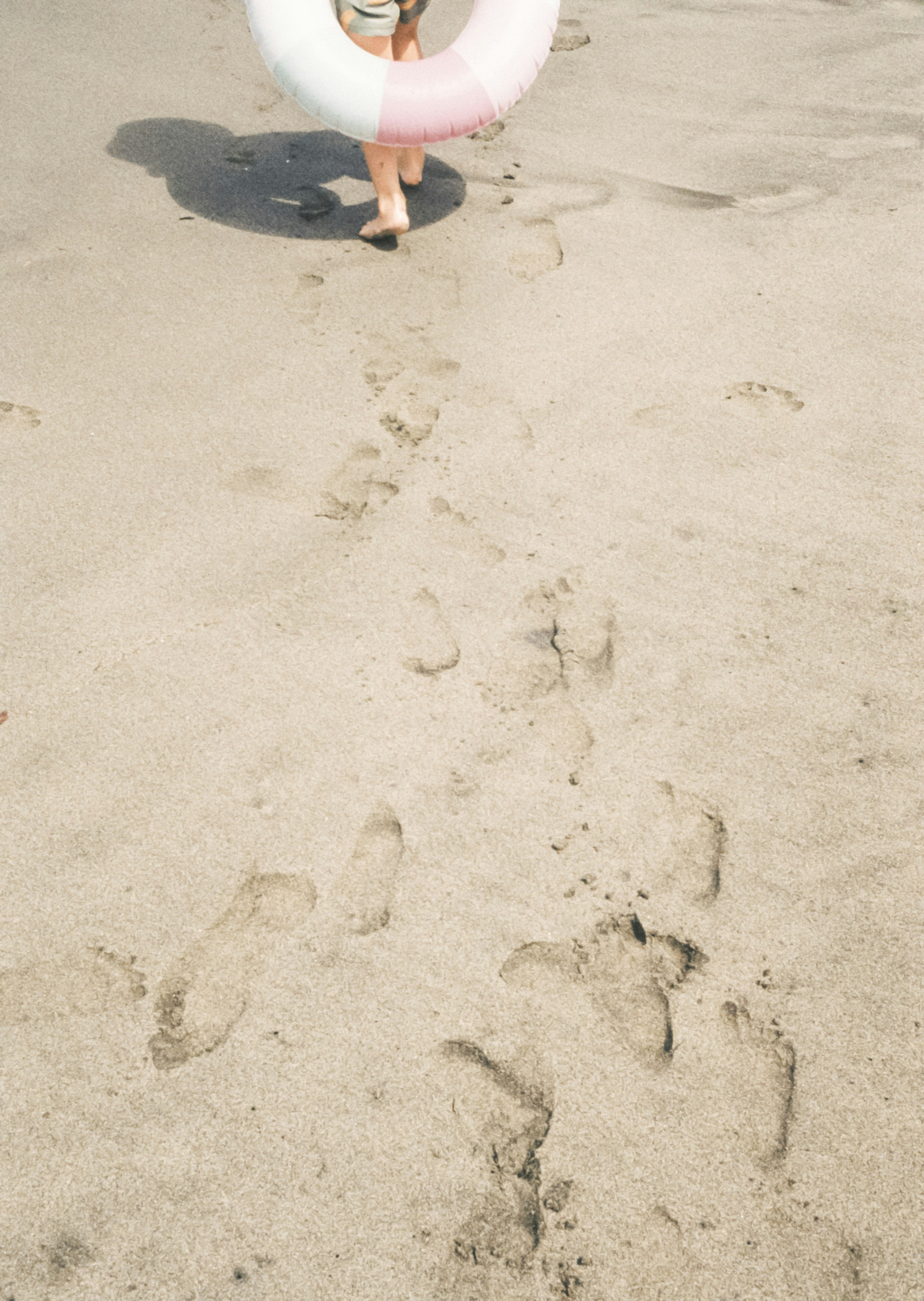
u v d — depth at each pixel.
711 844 1.74
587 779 1.83
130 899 1.65
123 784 1.80
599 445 2.54
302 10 2.76
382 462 2.48
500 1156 1.39
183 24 4.63
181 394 2.65
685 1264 1.30
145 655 2.01
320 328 2.92
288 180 3.61
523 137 3.94
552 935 1.62
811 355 2.83
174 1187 1.36
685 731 1.90
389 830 1.75
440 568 2.21
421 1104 1.44
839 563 2.22
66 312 2.91
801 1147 1.40
